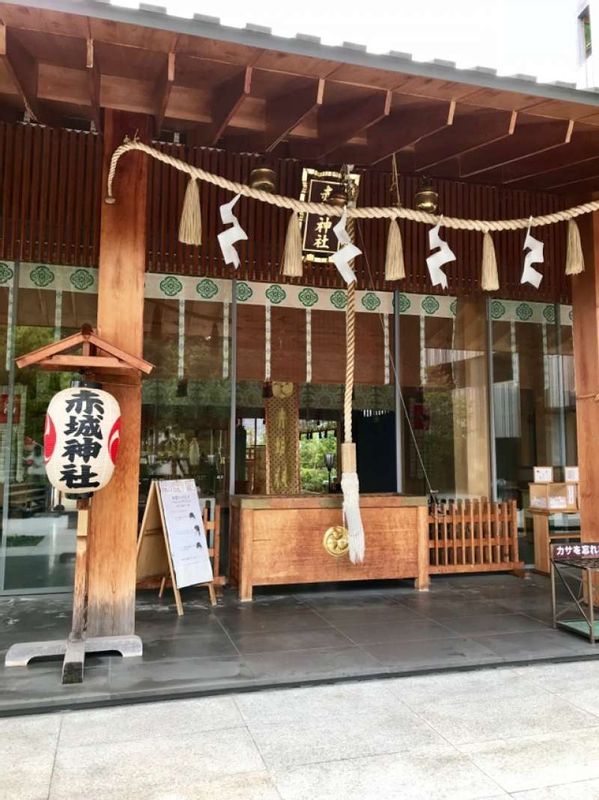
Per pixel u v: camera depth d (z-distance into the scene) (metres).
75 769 2.44
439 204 5.82
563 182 4.87
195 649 3.83
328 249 5.32
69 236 5.02
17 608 4.89
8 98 4.27
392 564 5.44
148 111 3.91
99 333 3.89
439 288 6.05
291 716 2.94
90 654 3.70
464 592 5.47
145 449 5.73
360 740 2.70
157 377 5.78
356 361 6.29
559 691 3.27
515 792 2.29
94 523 3.84
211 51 2.98
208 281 5.92
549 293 6.26
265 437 6.06
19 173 4.96
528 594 5.40
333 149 3.98
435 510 6.02
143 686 3.20
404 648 3.87
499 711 3.01
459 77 3.21
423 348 6.48
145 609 4.83
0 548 5.35
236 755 2.56
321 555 5.26
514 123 3.67
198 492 5.81
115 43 2.93
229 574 5.66
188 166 3.54
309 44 2.95
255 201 5.48
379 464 6.50
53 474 3.38
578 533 6.32
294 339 6.12
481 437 6.62
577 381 5.03
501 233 6.09
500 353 6.73
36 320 5.47
